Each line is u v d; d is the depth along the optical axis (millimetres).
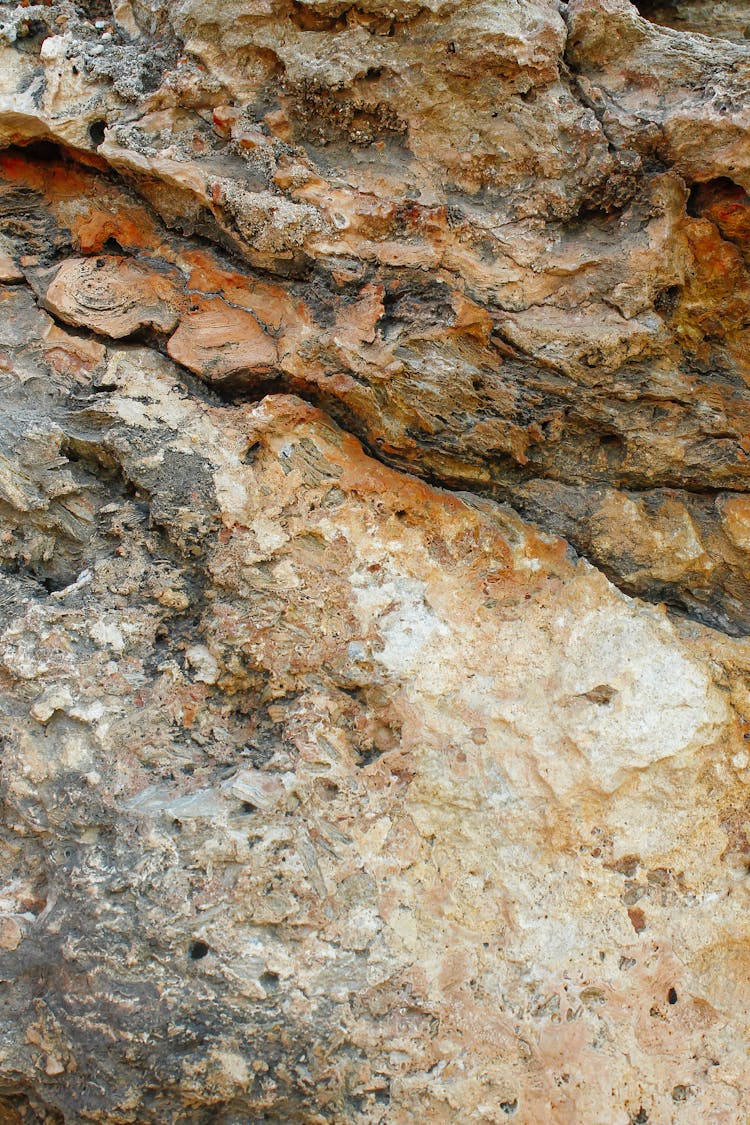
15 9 2369
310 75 2066
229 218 2184
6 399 2299
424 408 2174
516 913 2076
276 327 2273
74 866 1973
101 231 2371
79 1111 1885
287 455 2271
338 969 1963
